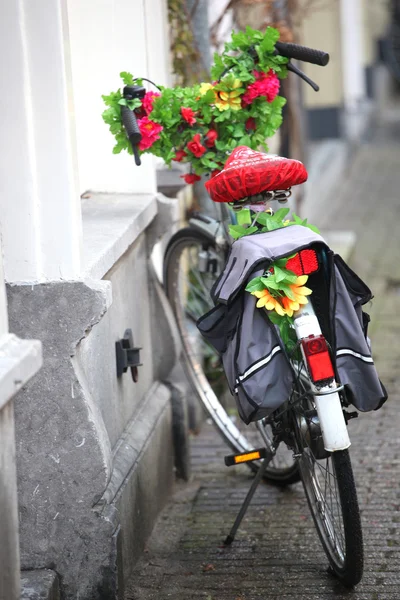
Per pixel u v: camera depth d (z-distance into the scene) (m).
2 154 4.97
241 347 5.23
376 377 5.30
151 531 6.54
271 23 10.32
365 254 15.30
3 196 5.01
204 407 7.72
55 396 5.18
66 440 5.21
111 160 7.22
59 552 5.29
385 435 8.19
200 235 7.21
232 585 5.73
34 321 5.10
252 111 6.53
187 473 7.52
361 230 17.03
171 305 7.76
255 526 6.59
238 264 5.34
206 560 6.10
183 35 8.66
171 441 7.36
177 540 6.44
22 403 5.19
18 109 4.91
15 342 4.36
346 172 22.66
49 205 5.04
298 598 5.52
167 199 7.20
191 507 7.01
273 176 5.65
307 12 12.08
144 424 6.64
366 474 7.35
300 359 5.43
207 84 6.41
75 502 5.26
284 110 11.61
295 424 5.74
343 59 23.91
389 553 6.01
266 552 6.17
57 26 4.88
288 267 5.18
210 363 8.84
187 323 8.65
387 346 10.95
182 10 8.62
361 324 5.49
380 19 30.80
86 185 7.26
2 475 4.20
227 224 6.83
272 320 5.26
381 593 5.53
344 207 19.08
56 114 4.95
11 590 4.32
